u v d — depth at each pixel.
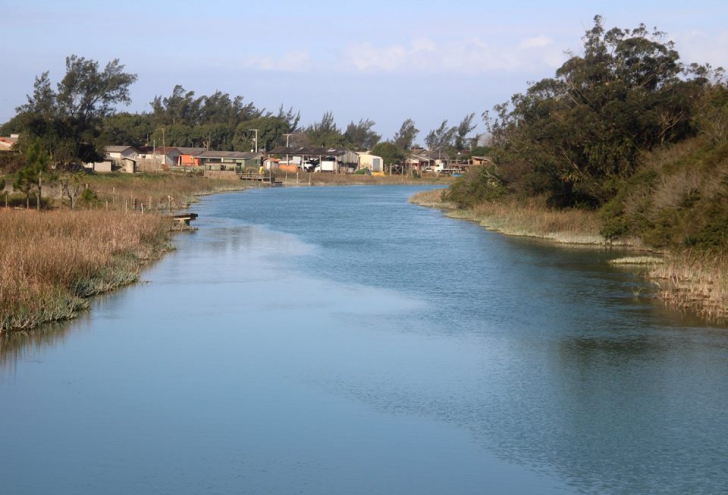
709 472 12.71
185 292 28.75
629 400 16.39
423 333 22.50
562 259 39.41
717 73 58.91
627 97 53.88
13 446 13.69
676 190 38.91
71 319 23.70
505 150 70.06
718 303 26.39
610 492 11.99
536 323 23.92
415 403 16.11
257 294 28.59
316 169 182.38
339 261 38.28
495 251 42.88
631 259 38.06
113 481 12.30
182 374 18.06
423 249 43.72
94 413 15.38
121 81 106.81
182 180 109.75
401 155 196.62
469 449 13.67
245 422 14.93
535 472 12.73
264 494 11.88
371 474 12.62
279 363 19.09
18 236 31.55
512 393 16.81
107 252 32.72
